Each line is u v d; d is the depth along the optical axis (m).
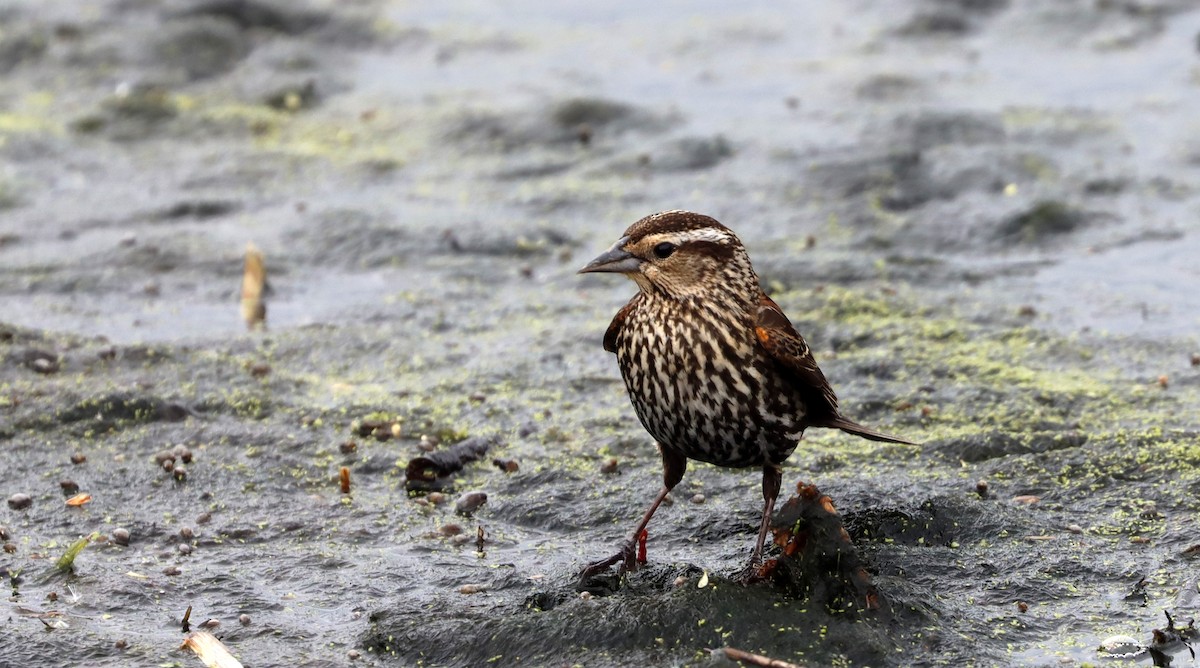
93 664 8.13
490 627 8.30
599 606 8.31
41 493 10.57
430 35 27.25
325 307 15.33
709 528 9.80
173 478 10.82
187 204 18.67
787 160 19.66
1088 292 15.06
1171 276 15.51
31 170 20.36
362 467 11.08
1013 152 19.11
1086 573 8.93
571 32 27.70
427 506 10.42
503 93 23.81
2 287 15.92
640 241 8.85
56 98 23.97
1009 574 8.92
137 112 22.67
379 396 12.56
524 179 19.75
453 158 20.75
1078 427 11.30
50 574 9.27
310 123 22.59
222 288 15.92
